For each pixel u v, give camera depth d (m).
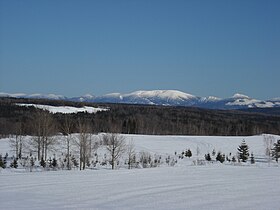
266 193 21.22
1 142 85.44
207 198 19.47
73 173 32.62
